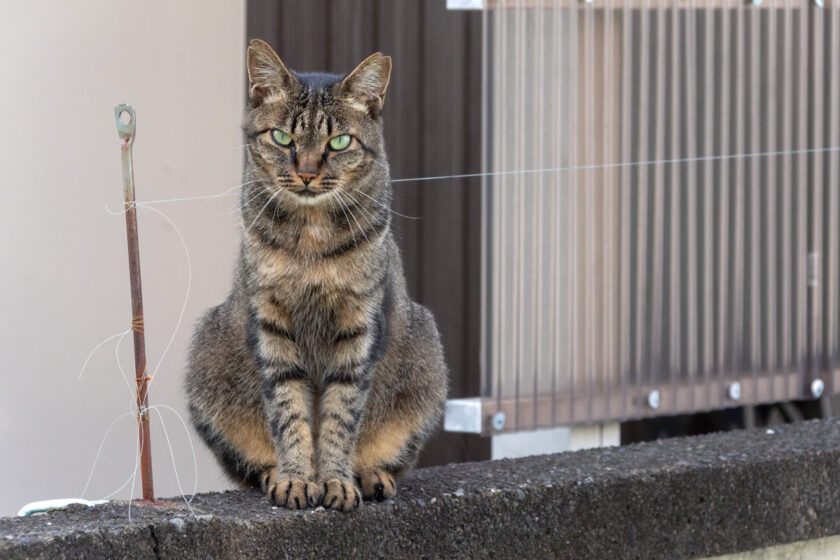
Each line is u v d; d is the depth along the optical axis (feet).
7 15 22.04
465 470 16.20
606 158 20.36
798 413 24.62
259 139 14.78
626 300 20.74
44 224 22.11
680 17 20.95
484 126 19.38
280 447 14.61
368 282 14.70
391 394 15.90
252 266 14.66
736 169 21.81
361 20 22.07
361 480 14.90
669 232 21.15
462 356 22.20
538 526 15.05
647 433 25.52
